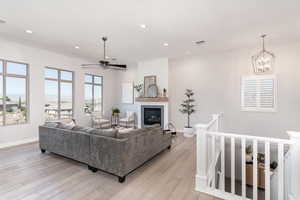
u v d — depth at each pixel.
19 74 4.65
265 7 2.70
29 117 4.80
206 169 2.41
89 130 3.12
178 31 3.69
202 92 5.89
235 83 5.32
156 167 3.15
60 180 2.61
